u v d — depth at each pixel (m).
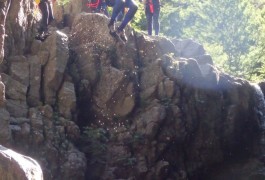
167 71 10.53
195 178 10.63
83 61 10.19
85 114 9.90
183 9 19.33
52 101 9.12
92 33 10.73
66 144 8.70
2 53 7.76
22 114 8.42
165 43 11.20
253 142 11.95
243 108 11.71
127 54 10.61
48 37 9.54
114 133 9.77
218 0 17.75
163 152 9.95
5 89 8.50
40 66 9.20
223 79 11.52
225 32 17.66
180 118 10.26
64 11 12.39
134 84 10.17
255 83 14.08
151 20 11.76
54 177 8.32
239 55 17.50
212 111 11.01
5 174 4.34
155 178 9.62
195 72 10.79
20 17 9.30
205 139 10.87
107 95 9.95
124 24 9.08
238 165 11.29
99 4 11.75
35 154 8.15
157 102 10.12
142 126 9.83
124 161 9.42
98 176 9.12
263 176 11.05
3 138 7.59
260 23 18.30
